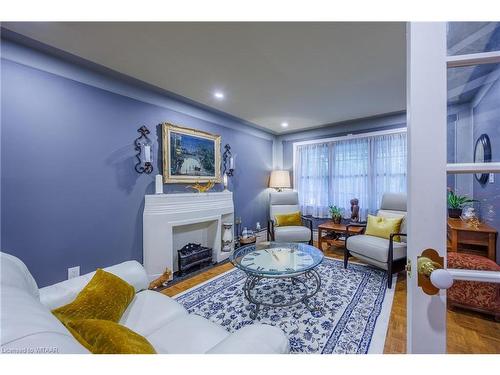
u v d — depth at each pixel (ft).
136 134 8.43
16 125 5.88
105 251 7.59
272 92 9.15
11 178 5.83
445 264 1.87
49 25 5.20
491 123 2.89
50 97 6.42
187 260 9.57
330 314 6.38
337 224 12.39
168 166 9.34
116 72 7.50
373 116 12.42
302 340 5.34
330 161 14.20
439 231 1.88
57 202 6.57
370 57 6.63
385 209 10.66
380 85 8.50
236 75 7.74
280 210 13.87
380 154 12.49
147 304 4.71
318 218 14.82
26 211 6.06
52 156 6.47
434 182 1.87
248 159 14.12
